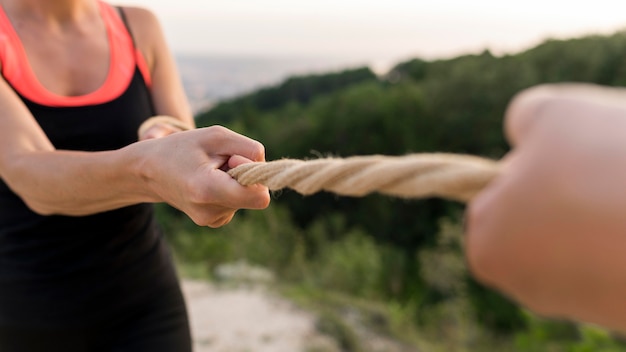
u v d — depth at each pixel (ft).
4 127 4.50
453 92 133.80
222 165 3.53
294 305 21.90
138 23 6.50
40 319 5.87
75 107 5.74
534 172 1.34
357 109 138.31
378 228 111.96
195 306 21.45
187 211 3.60
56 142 5.71
